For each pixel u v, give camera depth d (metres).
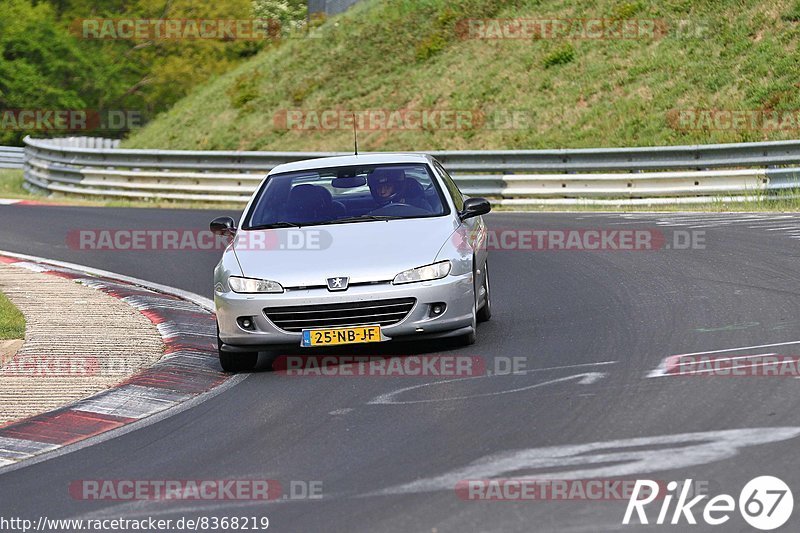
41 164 82.44
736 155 54.72
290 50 115.19
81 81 151.00
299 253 23.67
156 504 14.68
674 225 44.78
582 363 21.34
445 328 22.83
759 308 25.91
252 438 17.88
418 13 107.12
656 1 87.38
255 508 14.09
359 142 89.31
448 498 13.73
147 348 26.64
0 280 38.47
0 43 145.62
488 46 94.50
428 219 24.91
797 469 13.87
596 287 31.55
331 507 13.83
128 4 162.00
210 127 106.44
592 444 15.66
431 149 83.19
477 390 19.70
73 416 20.50
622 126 74.25
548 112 80.31
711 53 77.75
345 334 22.45
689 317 25.53
